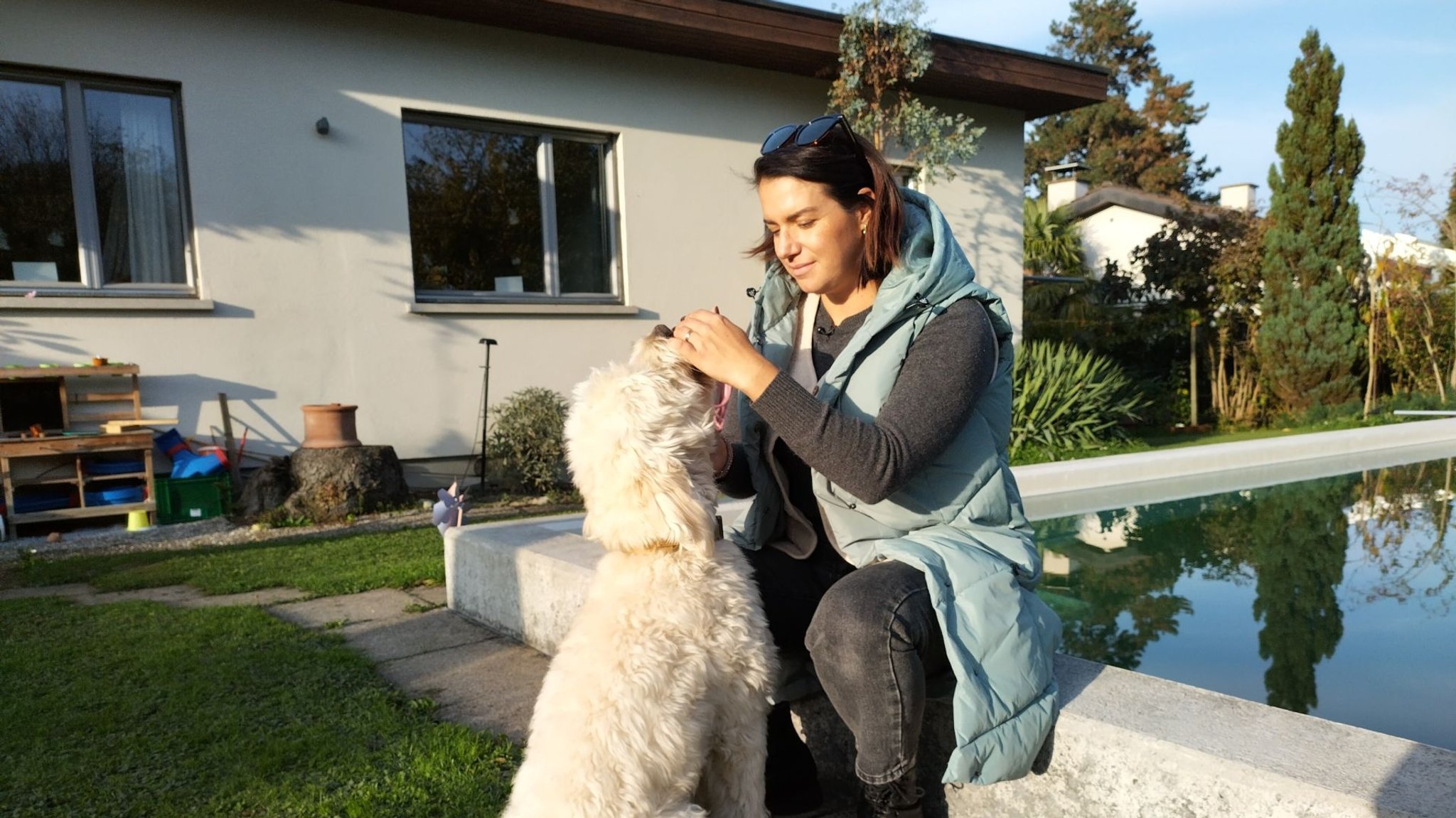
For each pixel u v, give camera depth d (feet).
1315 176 41.34
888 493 4.94
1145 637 11.30
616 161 26.58
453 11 22.85
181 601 12.92
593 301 26.71
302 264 22.13
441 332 23.91
